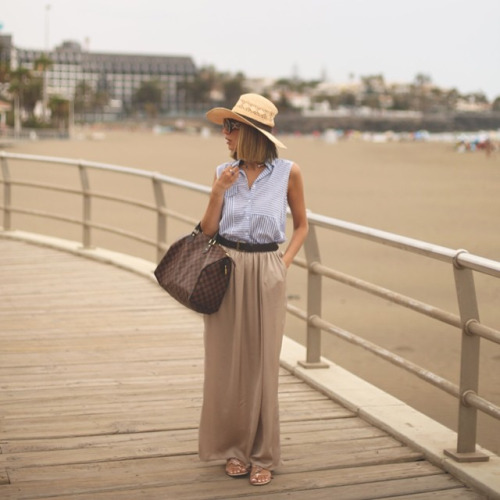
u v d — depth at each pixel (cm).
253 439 375
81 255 955
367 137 16700
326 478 378
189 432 434
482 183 3675
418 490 367
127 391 498
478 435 662
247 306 368
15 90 10575
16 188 3070
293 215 379
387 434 431
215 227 369
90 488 365
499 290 1187
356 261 1546
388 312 1134
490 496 357
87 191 951
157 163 5438
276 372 372
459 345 960
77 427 438
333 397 484
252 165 367
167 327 655
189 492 363
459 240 1875
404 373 847
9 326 654
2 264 908
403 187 3428
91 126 19838
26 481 371
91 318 682
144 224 2064
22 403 474
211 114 367
